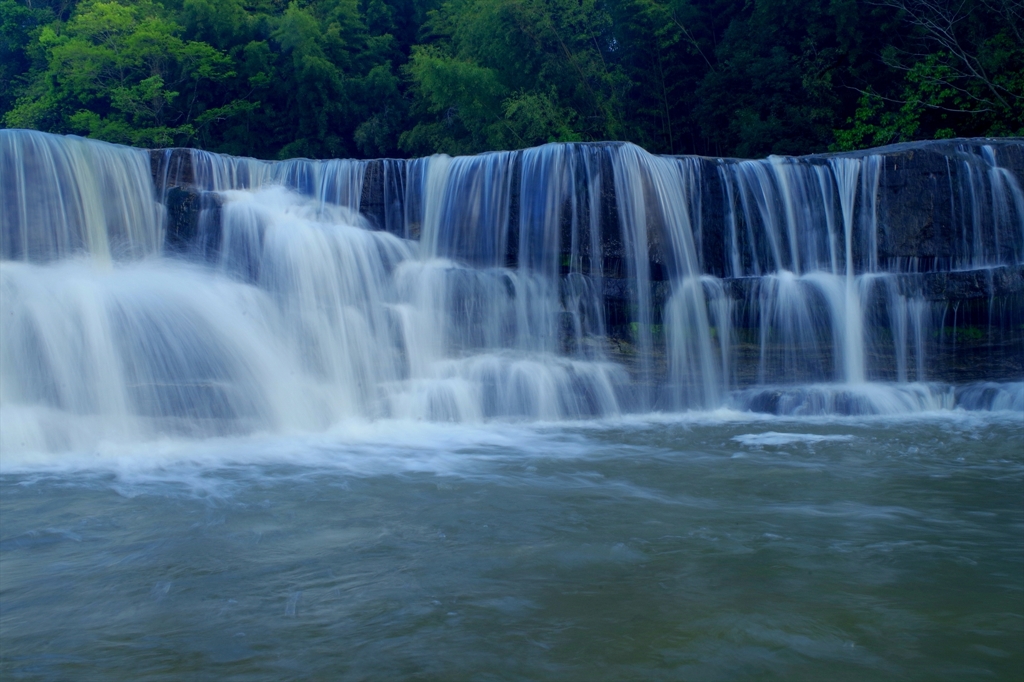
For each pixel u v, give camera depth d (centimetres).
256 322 998
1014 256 1248
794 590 420
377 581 433
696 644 354
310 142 3194
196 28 3138
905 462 764
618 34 2506
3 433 765
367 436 909
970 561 468
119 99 2870
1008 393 1111
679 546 496
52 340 855
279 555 479
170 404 859
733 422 1030
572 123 2495
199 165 1287
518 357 1144
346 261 1136
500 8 2427
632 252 1211
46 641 359
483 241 1260
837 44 2164
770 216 1277
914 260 1242
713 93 2373
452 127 2816
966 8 1991
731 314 1197
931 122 2089
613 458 790
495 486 665
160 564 461
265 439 878
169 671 329
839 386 1161
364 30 3391
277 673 326
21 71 3759
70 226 1125
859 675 326
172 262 1125
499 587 424
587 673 326
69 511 576
